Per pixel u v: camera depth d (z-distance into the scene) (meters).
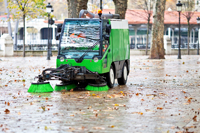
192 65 29.69
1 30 70.81
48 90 13.78
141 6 63.22
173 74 21.56
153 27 41.09
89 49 14.20
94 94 12.98
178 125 8.29
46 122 8.58
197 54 54.84
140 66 28.52
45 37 64.75
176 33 64.44
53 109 10.20
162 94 13.23
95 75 13.94
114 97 12.47
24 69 25.03
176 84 16.48
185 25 59.56
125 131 7.77
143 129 7.93
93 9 54.41
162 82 17.34
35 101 11.55
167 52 54.31
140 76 20.42
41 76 14.23
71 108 10.36
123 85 16.28
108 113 9.66
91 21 14.46
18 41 61.34
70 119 8.91
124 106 10.73
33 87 13.76
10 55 47.06
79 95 12.91
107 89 14.37
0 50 46.84
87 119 8.92
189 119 8.91
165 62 34.19
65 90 14.11
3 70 24.14
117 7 30.73
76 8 29.14
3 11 79.12
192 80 18.20
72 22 14.60
